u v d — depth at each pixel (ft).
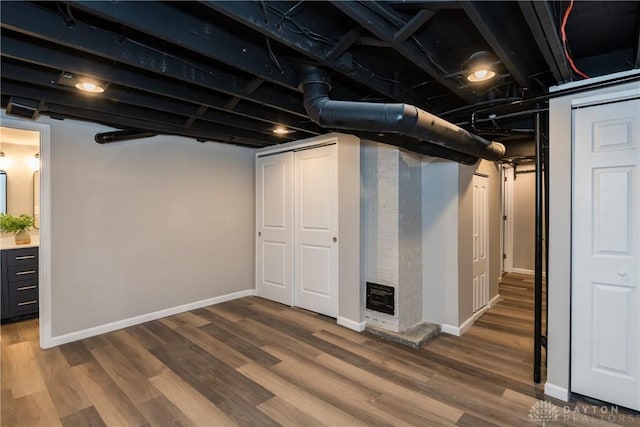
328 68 6.87
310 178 13.12
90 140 10.75
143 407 7.00
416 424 6.39
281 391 7.55
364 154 11.21
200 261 13.70
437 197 11.20
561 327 7.18
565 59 5.95
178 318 12.42
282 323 11.87
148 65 6.10
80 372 8.43
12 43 5.57
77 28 5.25
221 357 9.23
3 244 13.16
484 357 9.17
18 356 9.32
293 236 13.83
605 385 6.82
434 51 6.15
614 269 6.70
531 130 9.20
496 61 6.29
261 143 14.25
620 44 6.29
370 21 4.75
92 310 10.78
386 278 10.69
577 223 7.05
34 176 14.80
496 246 14.69
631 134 6.47
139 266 11.91
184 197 13.15
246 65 6.09
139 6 4.76
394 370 8.46
